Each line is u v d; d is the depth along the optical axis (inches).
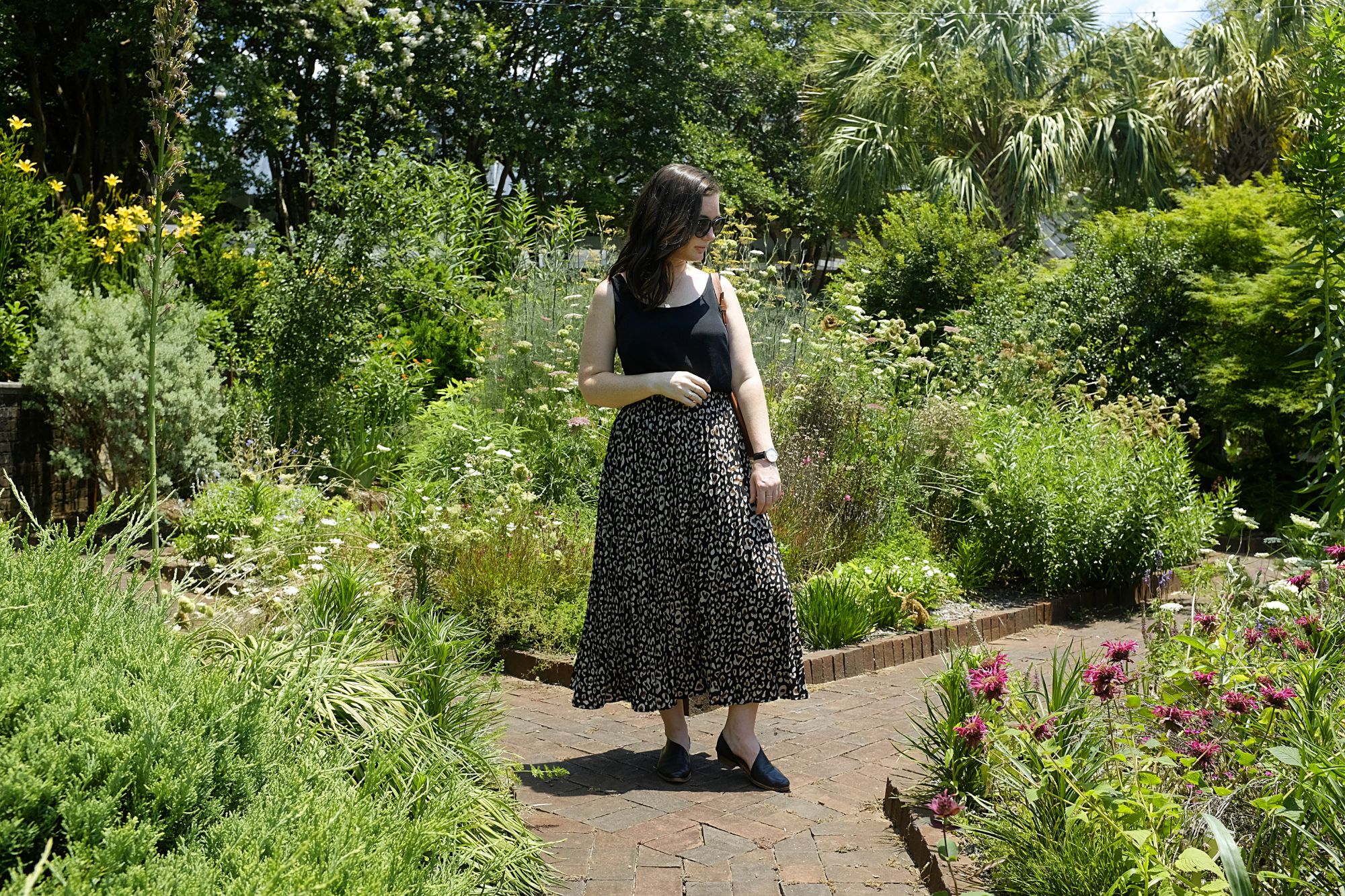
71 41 545.3
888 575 207.9
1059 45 625.0
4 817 56.3
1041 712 107.8
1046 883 84.1
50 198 376.8
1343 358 156.9
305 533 200.4
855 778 129.4
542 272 342.6
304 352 311.6
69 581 79.0
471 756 104.0
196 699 69.6
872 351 287.0
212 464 275.9
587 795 122.5
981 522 247.0
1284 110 577.9
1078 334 412.2
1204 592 218.8
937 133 614.9
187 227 296.4
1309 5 554.9
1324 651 106.6
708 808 118.8
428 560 190.4
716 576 122.2
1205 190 439.8
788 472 234.8
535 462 251.8
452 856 86.0
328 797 69.8
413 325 356.8
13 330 275.7
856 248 508.7
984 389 308.8
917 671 185.8
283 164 639.1
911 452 254.4
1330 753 80.4
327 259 323.9
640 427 124.6
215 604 144.2
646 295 123.4
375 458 298.4
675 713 127.6
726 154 776.3
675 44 744.3
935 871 96.7
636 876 100.7
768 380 272.8
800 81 891.4
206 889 56.4
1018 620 221.1
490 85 691.4
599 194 705.6
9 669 65.7
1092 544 244.2
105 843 56.1
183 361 272.5
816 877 100.7
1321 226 157.5
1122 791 86.7
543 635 177.3
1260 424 382.3
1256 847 79.2
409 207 336.8
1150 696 111.3
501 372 298.8
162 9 101.2
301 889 57.5
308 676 93.8
